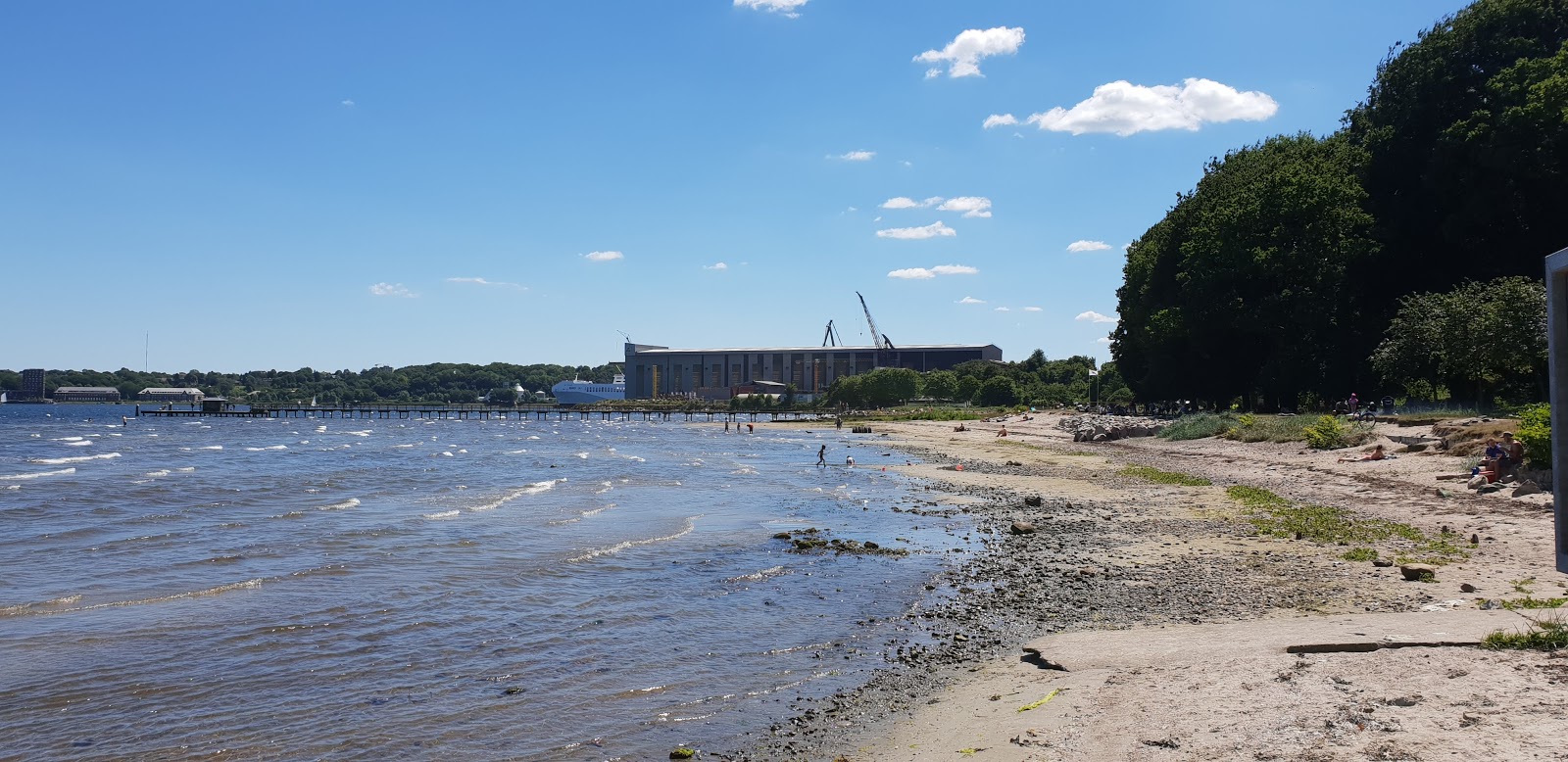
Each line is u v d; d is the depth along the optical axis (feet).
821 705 38.14
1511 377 164.04
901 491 131.95
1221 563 65.00
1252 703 29.71
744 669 43.91
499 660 45.75
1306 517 83.71
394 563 72.43
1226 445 179.52
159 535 88.43
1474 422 119.03
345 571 69.10
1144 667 36.65
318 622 53.21
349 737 35.40
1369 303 223.92
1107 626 48.67
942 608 55.47
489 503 117.29
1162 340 248.11
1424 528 74.18
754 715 37.35
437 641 49.39
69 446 287.48
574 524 96.48
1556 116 177.27
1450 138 199.52
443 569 69.87
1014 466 169.89
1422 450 118.62
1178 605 52.54
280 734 35.70
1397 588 52.60
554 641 49.39
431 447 289.94
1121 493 117.91
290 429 452.76
